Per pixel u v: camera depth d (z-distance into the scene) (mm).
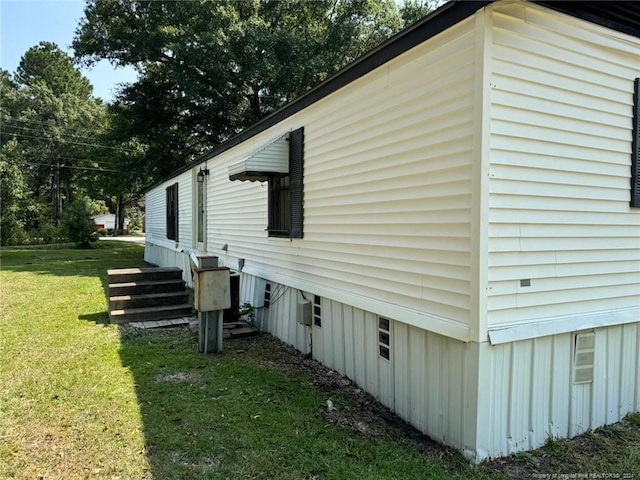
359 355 3959
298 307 4969
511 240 2713
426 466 2607
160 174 17656
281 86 15914
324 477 2471
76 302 7586
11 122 30406
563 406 3025
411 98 3199
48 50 37062
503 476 2508
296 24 16703
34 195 31484
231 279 6203
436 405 2984
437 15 2879
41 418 3162
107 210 44906
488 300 2623
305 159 4938
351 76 3932
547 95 2844
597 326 3111
